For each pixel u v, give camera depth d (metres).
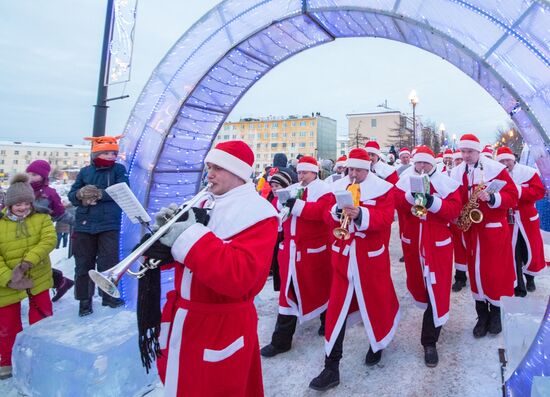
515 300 3.11
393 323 3.10
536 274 4.58
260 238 1.58
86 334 2.79
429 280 3.13
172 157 4.12
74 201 3.57
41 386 2.59
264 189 5.23
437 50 3.65
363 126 61.47
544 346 2.06
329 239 3.58
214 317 1.58
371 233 2.98
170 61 3.96
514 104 2.84
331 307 2.93
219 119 4.55
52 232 3.31
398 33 3.69
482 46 2.60
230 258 1.44
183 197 4.38
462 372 2.89
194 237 1.45
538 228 4.63
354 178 3.25
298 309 3.39
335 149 80.25
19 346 2.75
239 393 1.60
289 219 3.54
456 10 2.74
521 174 4.61
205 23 3.93
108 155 3.72
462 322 3.82
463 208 3.63
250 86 4.55
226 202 1.67
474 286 3.54
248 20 3.84
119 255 3.77
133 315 3.24
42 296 3.36
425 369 2.96
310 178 3.81
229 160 1.69
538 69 2.31
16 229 3.16
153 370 2.82
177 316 1.61
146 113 4.00
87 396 2.42
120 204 1.72
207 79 4.06
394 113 59.62
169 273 4.24
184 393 1.54
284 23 3.78
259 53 4.15
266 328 3.85
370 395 2.66
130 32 5.02
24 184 3.22
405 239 3.60
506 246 3.47
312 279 3.45
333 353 2.78
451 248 3.26
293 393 2.72
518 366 2.21
